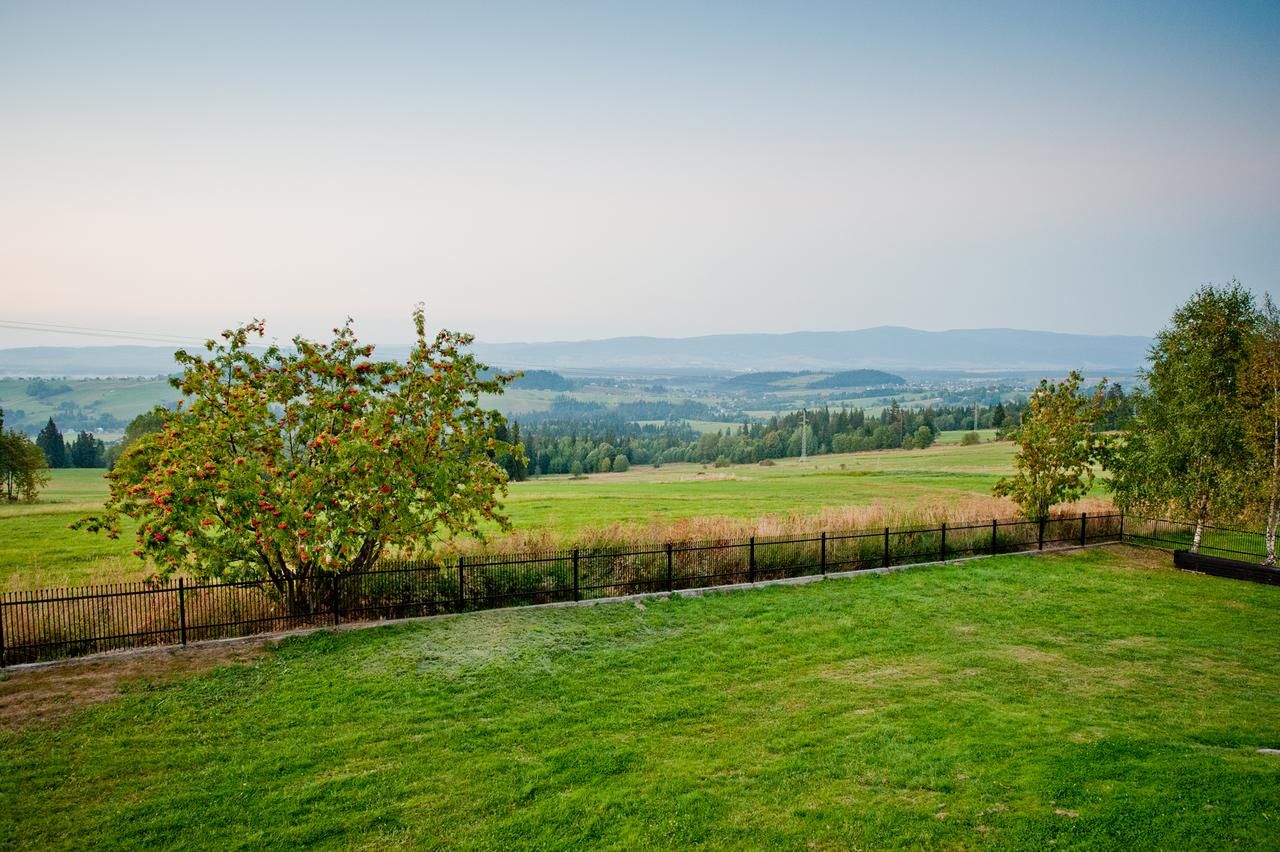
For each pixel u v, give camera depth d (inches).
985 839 349.1
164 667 581.9
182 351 713.0
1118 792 383.6
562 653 627.8
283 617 673.6
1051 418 1144.2
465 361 781.9
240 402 687.7
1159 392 1117.7
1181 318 1091.9
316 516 681.0
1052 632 703.1
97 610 645.3
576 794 402.9
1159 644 669.3
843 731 477.7
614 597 794.8
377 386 746.8
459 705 522.0
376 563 768.3
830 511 1203.9
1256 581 906.7
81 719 491.8
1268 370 993.5
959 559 1019.9
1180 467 1070.4
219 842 362.0
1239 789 380.8
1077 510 1315.2
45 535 1266.0
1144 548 1114.1
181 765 434.9
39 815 382.6
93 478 3836.1
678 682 568.7
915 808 379.9
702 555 872.9
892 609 768.3
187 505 643.5
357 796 402.6
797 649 644.1
